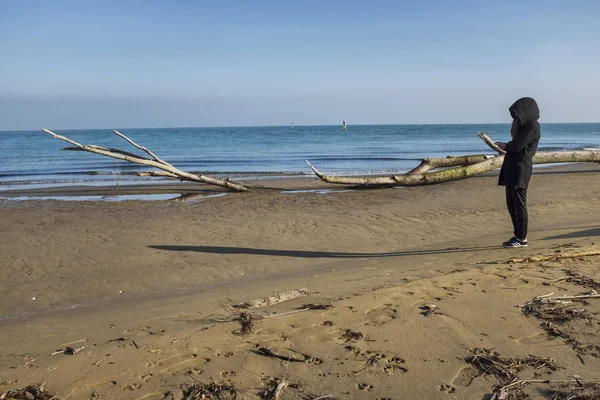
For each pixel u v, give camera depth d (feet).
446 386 10.44
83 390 10.57
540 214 35.76
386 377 10.87
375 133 355.56
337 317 14.38
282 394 10.21
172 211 43.11
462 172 56.03
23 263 27.04
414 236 31.04
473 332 13.00
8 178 77.71
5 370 11.69
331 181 53.36
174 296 20.54
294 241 30.83
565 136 243.19
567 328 12.98
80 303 20.74
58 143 219.20
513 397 9.89
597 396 9.74
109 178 76.38
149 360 11.94
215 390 10.39
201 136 316.40
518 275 17.76
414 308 14.79
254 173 80.94
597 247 21.53
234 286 21.40
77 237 32.96
